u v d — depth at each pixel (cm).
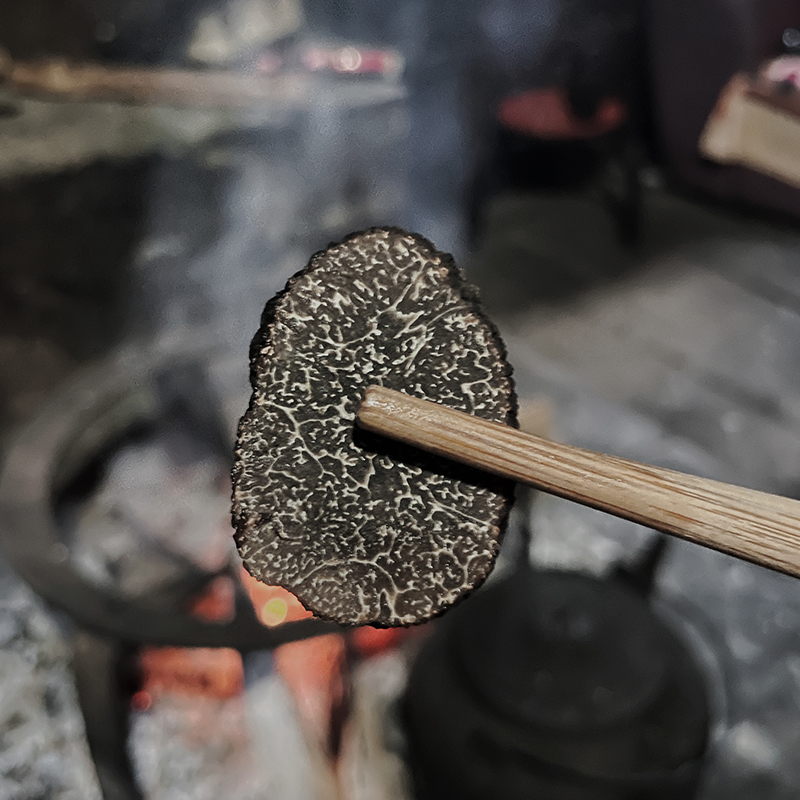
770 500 10
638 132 82
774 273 70
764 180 73
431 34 56
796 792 29
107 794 27
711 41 71
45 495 29
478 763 24
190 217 42
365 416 11
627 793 23
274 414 12
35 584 25
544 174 77
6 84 41
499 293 67
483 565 12
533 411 40
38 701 31
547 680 24
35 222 38
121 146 38
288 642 24
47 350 41
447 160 60
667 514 11
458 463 12
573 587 27
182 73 45
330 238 48
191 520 37
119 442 40
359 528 12
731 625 35
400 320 12
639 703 24
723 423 55
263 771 30
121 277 42
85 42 44
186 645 23
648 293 68
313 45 50
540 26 67
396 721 31
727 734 31
